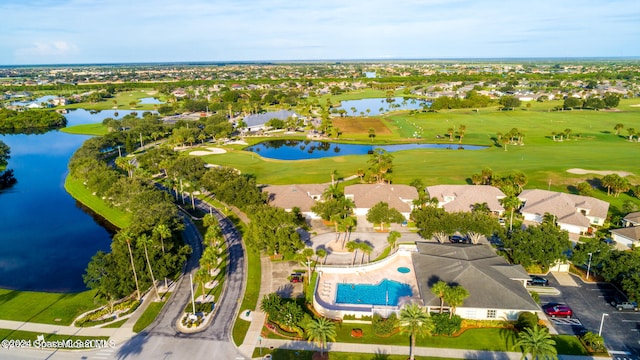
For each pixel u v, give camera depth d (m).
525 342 53.16
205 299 73.38
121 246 74.44
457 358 58.03
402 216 99.06
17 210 126.38
